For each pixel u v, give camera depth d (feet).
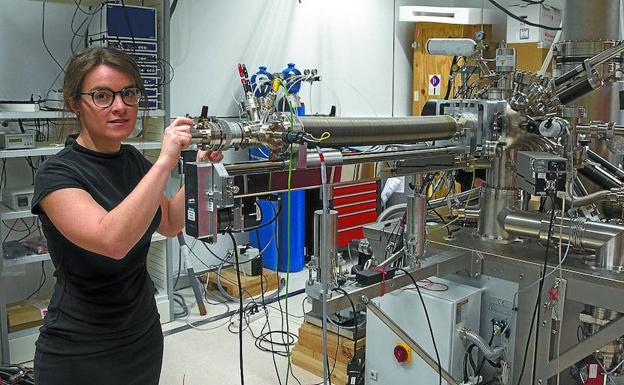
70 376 4.56
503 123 6.54
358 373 7.55
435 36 17.13
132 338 4.77
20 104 9.34
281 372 9.19
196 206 4.22
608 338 6.01
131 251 4.59
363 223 15.38
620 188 6.63
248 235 14.48
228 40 13.96
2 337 9.14
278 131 4.56
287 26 15.19
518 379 6.63
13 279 10.85
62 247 4.40
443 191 8.58
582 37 8.12
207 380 8.96
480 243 6.98
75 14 11.25
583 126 6.44
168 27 10.65
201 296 11.85
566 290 6.07
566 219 6.40
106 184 4.59
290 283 13.44
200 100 13.61
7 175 10.64
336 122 5.15
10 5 10.53
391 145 6.05
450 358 6.59
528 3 15.51
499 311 6.86
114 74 4.42
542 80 6.78
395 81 18.39
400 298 6.91
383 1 17.52
